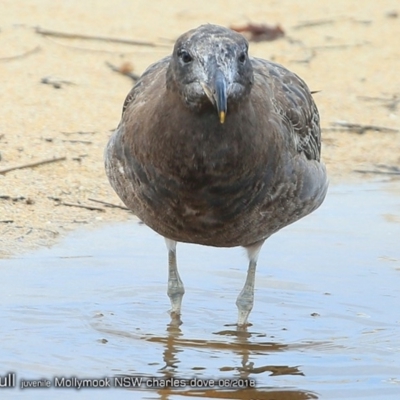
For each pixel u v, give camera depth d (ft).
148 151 35.32
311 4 83.66
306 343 38.91
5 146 53.88
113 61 66.90
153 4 79.82
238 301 40.65
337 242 48.06
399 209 52.11
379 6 84.23
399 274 44.88
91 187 51.16
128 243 46.60
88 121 58.13
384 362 37.32
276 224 38.19
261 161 35.58
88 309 40.65
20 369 35.86
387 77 69.62
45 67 64.95
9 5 75.92
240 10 80.33
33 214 47.88
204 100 33.45
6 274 42.78
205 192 35.35
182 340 38.86
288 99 39.81
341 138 60.54
